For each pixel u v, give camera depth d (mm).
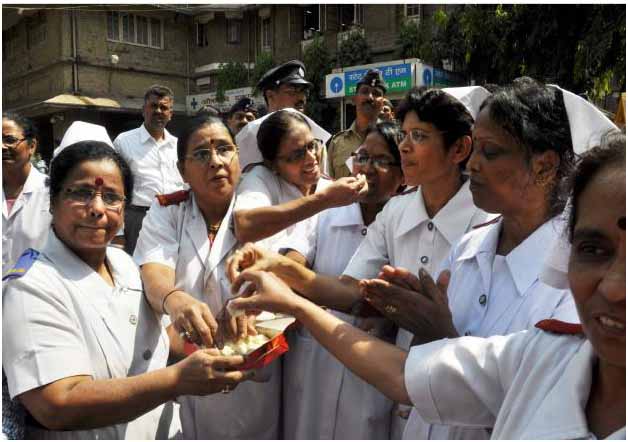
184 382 1419
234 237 2125
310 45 13422
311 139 2357
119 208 1543
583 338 1073
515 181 1369
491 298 1467
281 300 1520
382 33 12727
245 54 16078
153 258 2000
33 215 3223
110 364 1490
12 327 1382
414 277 1444
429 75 9266
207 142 2012
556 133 1334
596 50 6426
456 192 1909
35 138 3361
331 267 2314
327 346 1446
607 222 865
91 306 1494
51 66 15289
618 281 830
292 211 2045
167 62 16375
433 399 1234
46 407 1345
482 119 1396
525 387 1070
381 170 2260
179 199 2176
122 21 15578
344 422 2146
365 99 4633
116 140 5750
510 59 7695
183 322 1614
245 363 1501
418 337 1453
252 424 2170
